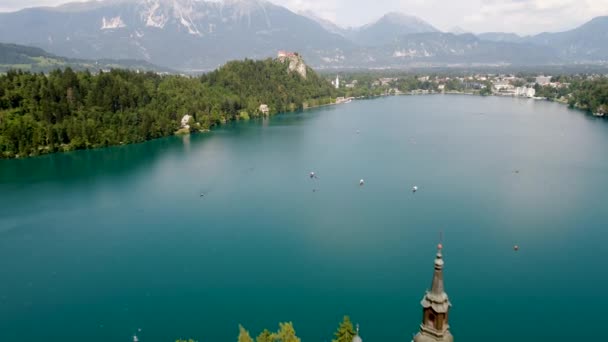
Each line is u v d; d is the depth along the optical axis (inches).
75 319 4692.4
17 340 4367.6
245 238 6501.0
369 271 5521.7
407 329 4458.7
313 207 7642.7
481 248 6072.8
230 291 5147.6
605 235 6427.2
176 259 5900.6
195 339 4367.6
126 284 5319.9
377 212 7362.2
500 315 4685.0
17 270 5610.2
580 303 4881.9
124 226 6943.9
